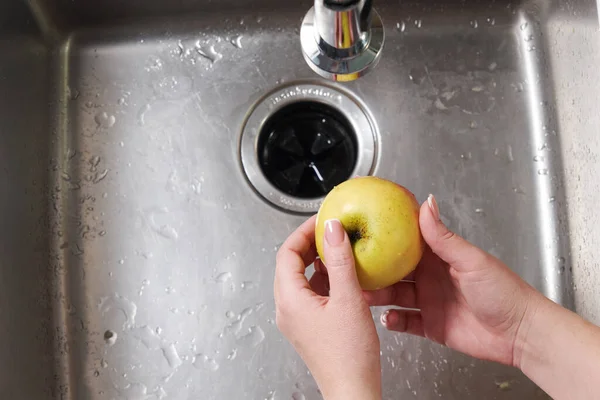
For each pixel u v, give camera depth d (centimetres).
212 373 70
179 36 81
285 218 74
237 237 73
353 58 63
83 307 73
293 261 56
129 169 77
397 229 50
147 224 75
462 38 79
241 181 75
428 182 74
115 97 79
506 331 58
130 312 73
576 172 71
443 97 77
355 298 48
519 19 79
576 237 71
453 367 69
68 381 72
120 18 81
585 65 67
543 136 76
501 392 68
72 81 80
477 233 73
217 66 80
